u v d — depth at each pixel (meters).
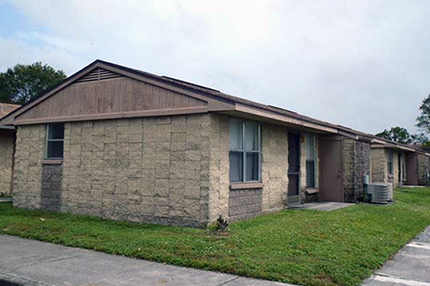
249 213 9.83
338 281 5.08
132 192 9.45
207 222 8.36
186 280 5.20
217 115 8.73
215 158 8.63
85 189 10.30
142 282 5.12
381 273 5.75
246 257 6.02
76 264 5.98
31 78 43.91
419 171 27.75
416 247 7.55
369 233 8.20
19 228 8.59
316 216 9.95
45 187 11.16
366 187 14.25
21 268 5.79
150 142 9.28
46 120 11.21
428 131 49.38
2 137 15.18
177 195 8.79
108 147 9.98
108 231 8.14
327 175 14.21
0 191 15.00
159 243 6.91
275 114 9.49
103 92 10.15
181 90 8.77
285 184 11.59
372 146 20.80
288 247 6.68
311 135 14.02
